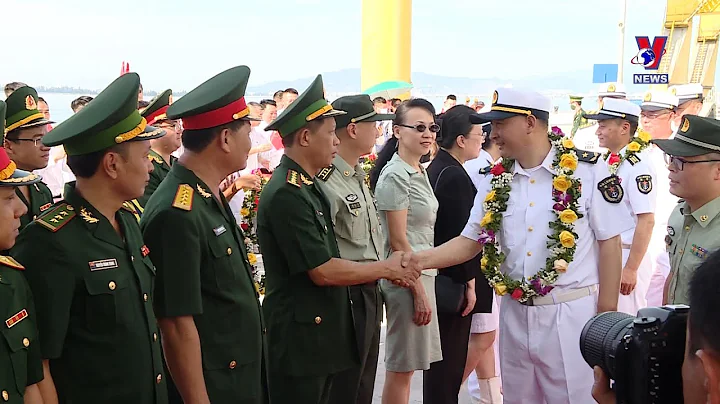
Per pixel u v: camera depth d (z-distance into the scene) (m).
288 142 3.09
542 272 3.00
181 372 2.38
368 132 3.40
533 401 3.17
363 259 3.32
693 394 1.19
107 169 2.18
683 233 2.92
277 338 3.08
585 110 10.03
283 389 3.08
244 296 2.58
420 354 3.63
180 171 2.53
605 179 3.04
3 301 1.88
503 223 3.13
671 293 2.97
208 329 2.47
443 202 3.86
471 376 4.74
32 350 1.96
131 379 2.15
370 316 3.27
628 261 4.45
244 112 2.58
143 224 2.42
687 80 16.08
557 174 3.02
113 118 2.15
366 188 3.47
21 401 1.90
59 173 6.76
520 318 3.13
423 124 3.69
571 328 3.03
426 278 3.69
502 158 3.23
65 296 2.04
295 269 2.95
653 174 4.45
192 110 2.47
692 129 2.76
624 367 1.45
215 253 2.47
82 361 2.09
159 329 2.41
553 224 3.00
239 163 2.61
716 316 1.11
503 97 3.07
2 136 2.12
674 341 1.35
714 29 15.82
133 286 2.21
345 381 3.23
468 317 3.95
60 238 2.07
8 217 1.91
